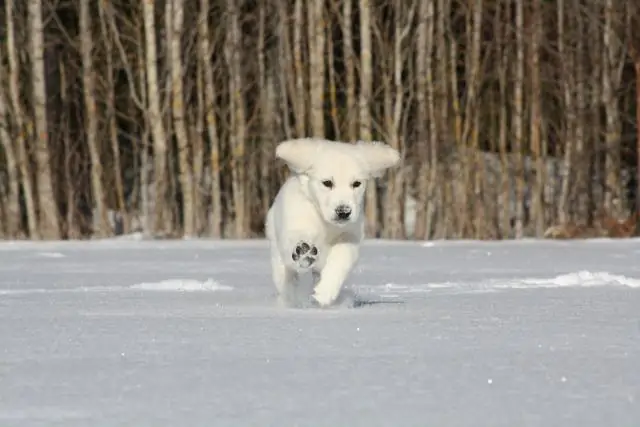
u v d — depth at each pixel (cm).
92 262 1578
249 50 3184
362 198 876
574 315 802
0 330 718
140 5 3125
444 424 432
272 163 3095
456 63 3112
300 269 849
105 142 3275
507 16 3109
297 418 443
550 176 3388
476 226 2981
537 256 1698
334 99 2966
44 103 2723
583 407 462
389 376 538
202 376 539
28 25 2869
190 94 3119
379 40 2952
